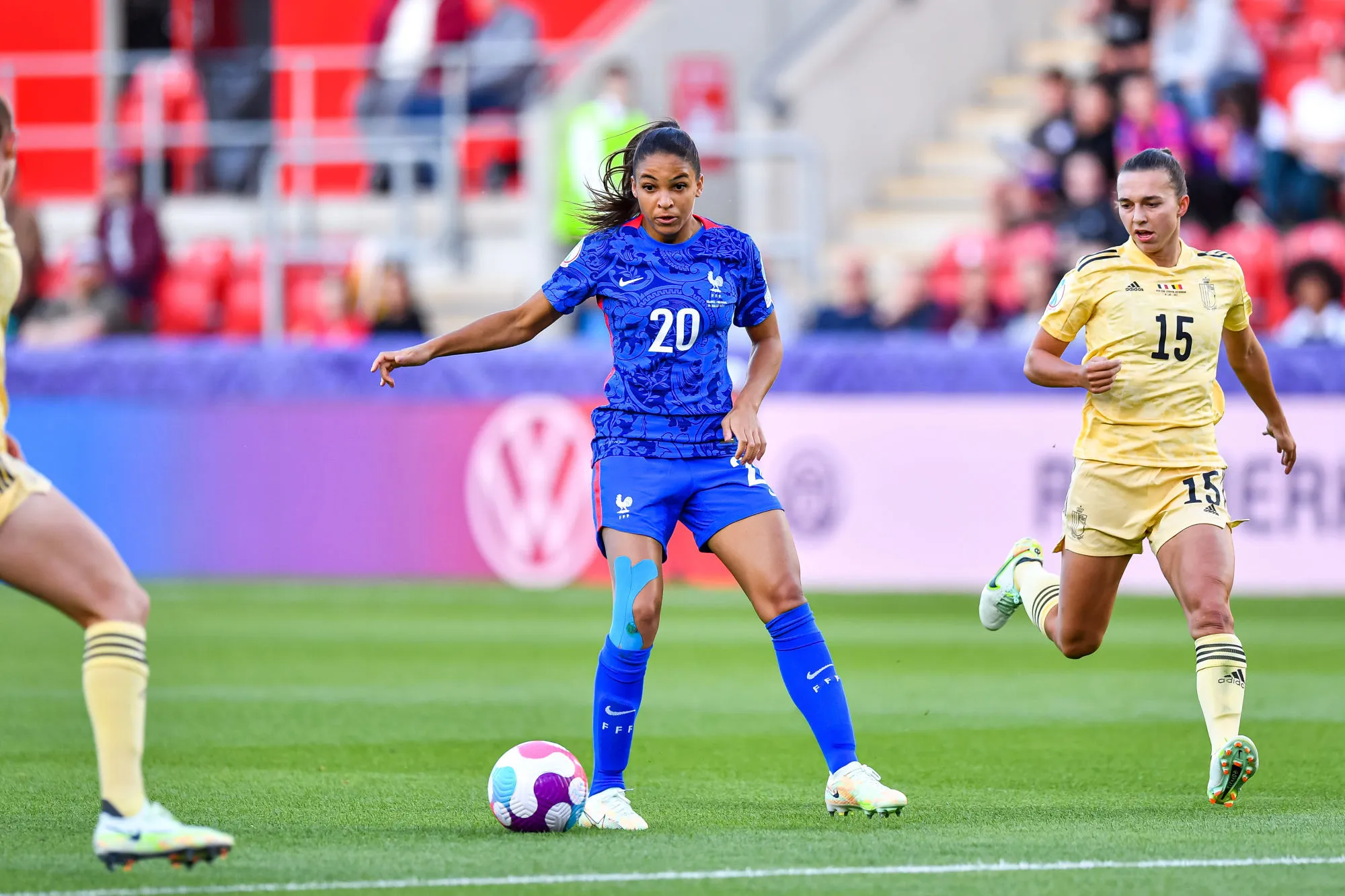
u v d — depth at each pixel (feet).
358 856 55.06
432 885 50.24
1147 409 66.90
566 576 167.94
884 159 221.66
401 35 227.40
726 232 63.82
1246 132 194.70
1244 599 156.25
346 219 221.46
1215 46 200.54
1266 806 65.57
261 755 80.18
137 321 201.98
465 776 74.08
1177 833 58.95
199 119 233.76
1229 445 157.28
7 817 62.85
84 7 248.93
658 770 76.48
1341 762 77.05
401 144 217.56
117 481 175.63
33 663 118.62
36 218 198.90
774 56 214.69
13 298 50.49
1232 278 68.08
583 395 167.73
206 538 175.01
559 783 59.77
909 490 163.22
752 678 110.01
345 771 75.51
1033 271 174.29
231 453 174.60
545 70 223.71
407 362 61.41
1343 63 202.28
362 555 172.76
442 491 171.22
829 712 62.59
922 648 126.93
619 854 55.16
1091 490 67.97
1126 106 189.37
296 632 134.92
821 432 164.55
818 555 164.86
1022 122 223.10
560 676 111.34
